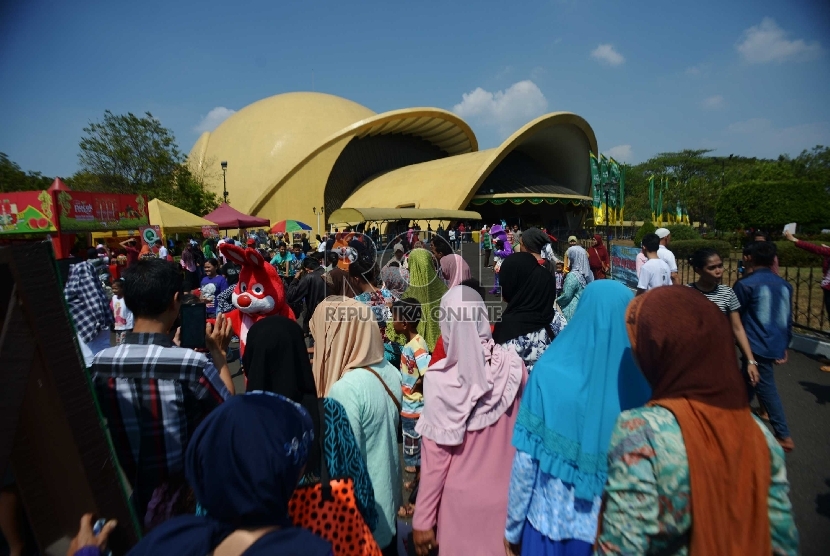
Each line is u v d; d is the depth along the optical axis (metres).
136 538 1.59
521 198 41.81
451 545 2.10
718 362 1.33
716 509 1.25
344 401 2.28
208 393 2.12
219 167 53.03
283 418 1.33
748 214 20.77
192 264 12.83
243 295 3.83
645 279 6.39
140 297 2.18
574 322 1.97
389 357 4.33
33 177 26.77
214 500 1.19
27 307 1.38
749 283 4.22
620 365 1.84
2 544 1.72
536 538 1.86
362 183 50.75
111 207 14.55
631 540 1.28
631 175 72.88
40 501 1.49
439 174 41.44
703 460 1.26
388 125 48.78
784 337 4.07
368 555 1.84
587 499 1.76
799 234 19.83
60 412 1.45
